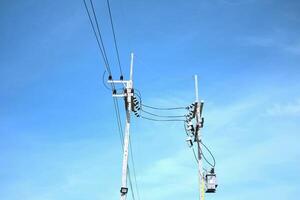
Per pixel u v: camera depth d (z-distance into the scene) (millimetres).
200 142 28500
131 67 23734
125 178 21594
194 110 28891
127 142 22562
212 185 27016
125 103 23266
